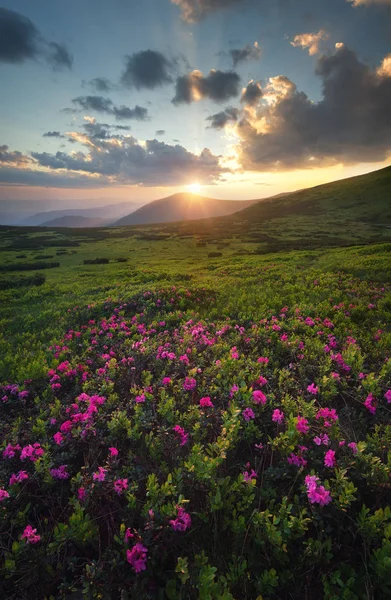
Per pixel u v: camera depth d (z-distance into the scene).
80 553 3.47
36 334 13.95
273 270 26.22
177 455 4.54
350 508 3.47
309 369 6.88
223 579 2.76
